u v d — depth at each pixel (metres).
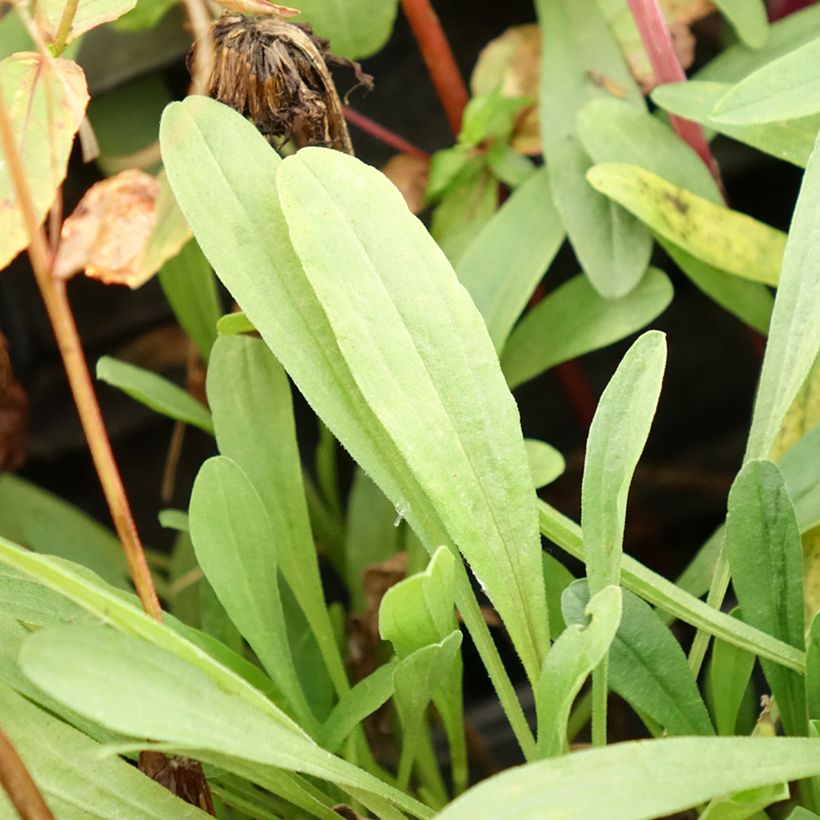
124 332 0.50
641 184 0.39
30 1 0.37
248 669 0.37
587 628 0.33
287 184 0.34
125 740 0.35
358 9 0.41
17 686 0.34
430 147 0.48
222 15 0.37
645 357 0.34
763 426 0.36
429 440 0.35
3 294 0.49
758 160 0.47
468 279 0.40
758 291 0.40
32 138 0.35
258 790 0.38
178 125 0.35
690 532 0.53
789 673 0.36
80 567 0.35
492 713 0.48
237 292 0.35
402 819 0.35
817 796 0.36
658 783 0.32
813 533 0.38
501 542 0.35
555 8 0.42
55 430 0.52
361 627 0.42
